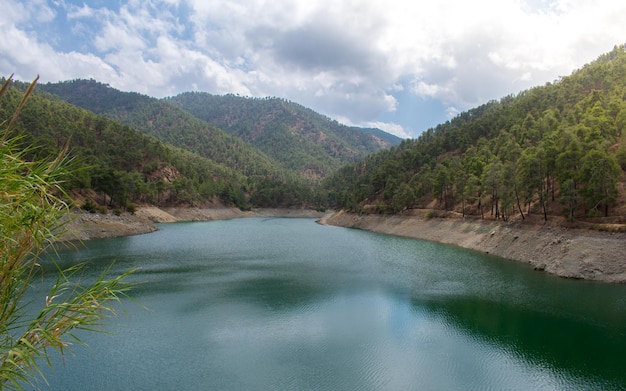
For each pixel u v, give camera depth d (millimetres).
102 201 112938
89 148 144625
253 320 35344
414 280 51469
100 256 64062
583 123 85000
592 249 55188
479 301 41875
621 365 27766
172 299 41094
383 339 31562
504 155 103375
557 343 31234
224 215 188500
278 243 90125
